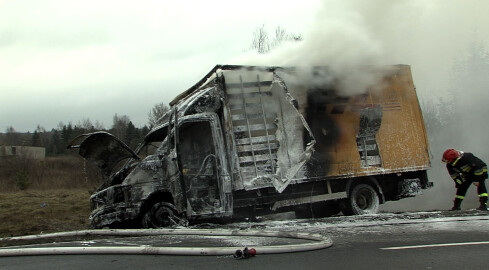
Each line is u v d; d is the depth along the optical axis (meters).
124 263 5.11
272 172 9.41
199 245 6.14
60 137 54.97
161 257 5.38
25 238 8.20
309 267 4.66
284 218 11.01
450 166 10.76
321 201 10.15
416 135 11.02
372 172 10.42
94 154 9.77
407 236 6.60
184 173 8.91
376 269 4.53
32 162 31.39
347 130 10.29
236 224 9.02
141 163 8.98
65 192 22.83
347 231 7.38
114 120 46.12
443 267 4.55
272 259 5.07
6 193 22.69
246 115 9.44
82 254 5.73
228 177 9.02
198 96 9.26
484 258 4.92
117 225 9.08
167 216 8.88
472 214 9.20
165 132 9.73
